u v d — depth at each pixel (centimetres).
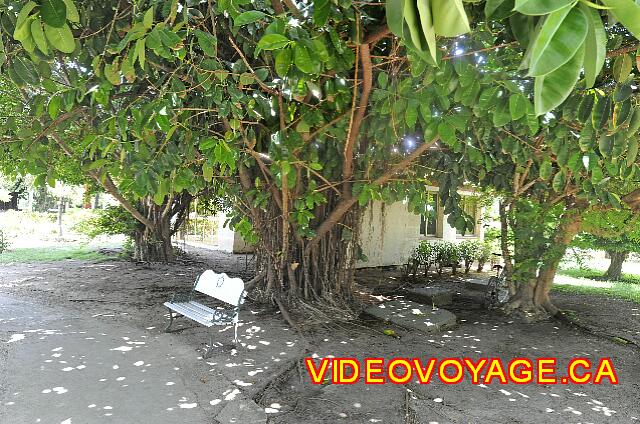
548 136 398
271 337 520
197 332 524
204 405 338
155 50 252
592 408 373
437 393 389
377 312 645
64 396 343
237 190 623
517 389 408
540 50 67
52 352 436
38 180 439
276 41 185
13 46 290
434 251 1142
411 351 500
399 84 338
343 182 598
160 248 1095
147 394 353
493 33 289
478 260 1233
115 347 459
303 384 394
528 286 705
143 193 389
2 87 588
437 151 588
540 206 647
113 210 1102
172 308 500
